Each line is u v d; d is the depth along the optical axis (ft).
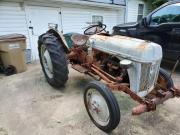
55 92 11.50
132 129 7.91
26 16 19.30
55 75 11.08
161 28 14.21
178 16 13.30
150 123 8.31
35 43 20.76
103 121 7.77
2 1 17.15
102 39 9.32
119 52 8.07
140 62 7.11
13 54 14.97
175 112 9.20
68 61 12.20
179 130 7.87
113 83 7.92
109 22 30.76
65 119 8.75
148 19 15.07
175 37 13.56
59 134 7.77
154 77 7.82
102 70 9.53
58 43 11.46
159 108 9.52
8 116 9.14
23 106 10.02
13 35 15.26
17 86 12.53
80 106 9.84
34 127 8.26
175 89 7.77
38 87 12.28
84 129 8.01
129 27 16.63
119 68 8.49
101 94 7.32
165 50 14.48
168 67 16.05
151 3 38.63
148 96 7.86
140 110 6.67
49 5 20.93
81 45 10.68
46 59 11.78
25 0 18.71
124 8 31.55
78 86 12.26
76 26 24.82
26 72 15.64
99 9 27.78
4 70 15.07
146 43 7.32
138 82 7.43
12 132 7.97
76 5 23.89
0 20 17.51
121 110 9.22
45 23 21.15
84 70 10.77
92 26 11.92
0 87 12.46
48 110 9.57
